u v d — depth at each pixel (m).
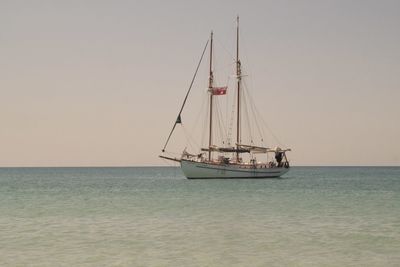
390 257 25.39
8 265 23.70
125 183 110.38
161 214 43.28
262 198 60.38
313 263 24.09
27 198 64.06
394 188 82.94
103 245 28.38
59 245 28.42
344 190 76.81
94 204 53.59
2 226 36.03
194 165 99.81
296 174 190.00
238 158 108.44
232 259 24.92
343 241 29.59
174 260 24.64
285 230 33.78
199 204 52.66
